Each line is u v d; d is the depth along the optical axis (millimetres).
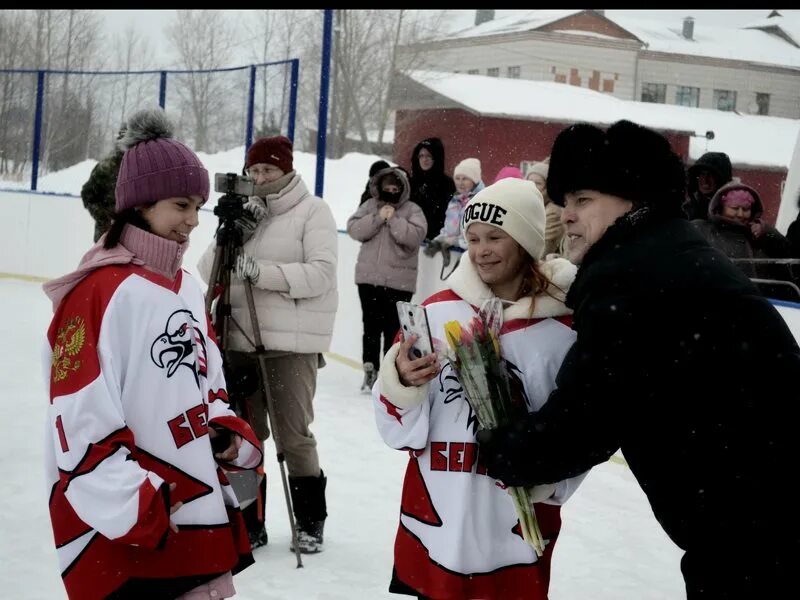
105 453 2160
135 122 2434
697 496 1987
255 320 4035
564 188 2262
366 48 29594
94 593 2230
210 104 12102
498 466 2275
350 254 8562
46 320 9539
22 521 4238
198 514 2330
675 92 40875
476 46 43125
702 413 1984
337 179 21641
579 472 2207
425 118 29250
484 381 2344
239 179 4016
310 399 4188
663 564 4250
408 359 2434
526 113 28016
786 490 1938
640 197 2180
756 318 1999
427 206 7930
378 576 3887
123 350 2275
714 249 2127
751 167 28219
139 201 2357
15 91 12906
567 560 4258
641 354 2035
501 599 2490
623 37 41125
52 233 11773
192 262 11289
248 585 3723
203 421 2383
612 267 2096
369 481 5195
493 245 2535
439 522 2480
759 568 1933
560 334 2520
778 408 1956
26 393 6590
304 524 4109
